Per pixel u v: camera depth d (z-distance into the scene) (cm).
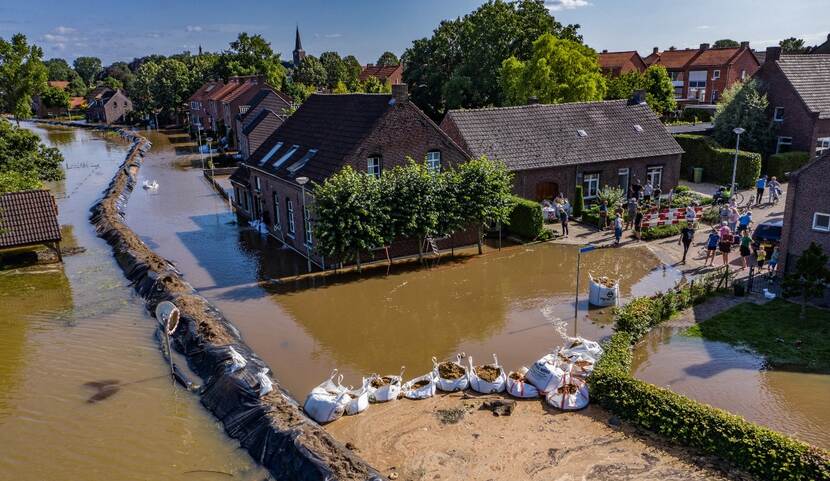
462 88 6375
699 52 7819
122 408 1666
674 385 1616
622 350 1686
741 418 1318
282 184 3083
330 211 2462
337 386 1614
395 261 2823
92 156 7281
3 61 9256
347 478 1219
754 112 4091
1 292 2623
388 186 2575
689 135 4325
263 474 1345
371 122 2731
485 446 1372
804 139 3953
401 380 1722
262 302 2372
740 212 3047
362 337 2038
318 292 2466
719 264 2583
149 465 1411
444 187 2678
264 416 1486
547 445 1366
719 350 1798
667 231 3022
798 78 4025
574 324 2088
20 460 1454
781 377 1639
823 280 2047
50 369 1909
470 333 2044
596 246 2941
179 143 8181
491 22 6266
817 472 1150
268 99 5962
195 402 1680
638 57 7919
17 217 2998
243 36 10238
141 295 2523
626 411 1443
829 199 2106
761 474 1211
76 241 3447
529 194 3403
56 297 2553
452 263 2783
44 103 13650
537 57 5188
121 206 4178
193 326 2017
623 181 3638
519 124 3512
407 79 7431
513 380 1611
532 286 2477
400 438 1417
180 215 3975
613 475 1254
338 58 10894
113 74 18325
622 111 3781
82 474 1395
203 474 1368
